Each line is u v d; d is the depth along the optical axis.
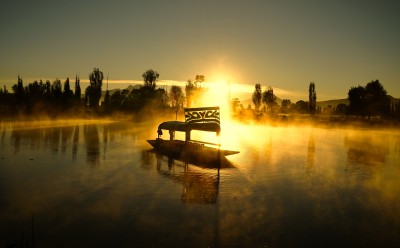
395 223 15.08
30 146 35.31
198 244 12.27
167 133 56.56
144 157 30.30
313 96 122.00
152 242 12.29
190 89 106.50
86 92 110.12
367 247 12.52
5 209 15.38
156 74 108.75
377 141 53.59
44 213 14.99
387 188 21.53
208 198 18.03
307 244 12.61
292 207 17.06
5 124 62.53
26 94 95.25
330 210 16.73
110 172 23.69
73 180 21.05
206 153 28.06
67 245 11.85
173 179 22.06
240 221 14.74
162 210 15.83
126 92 118.25
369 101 101.06
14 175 21.97
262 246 12.29
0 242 11.96
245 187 20.69
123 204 16.55
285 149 39.50
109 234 12.88
